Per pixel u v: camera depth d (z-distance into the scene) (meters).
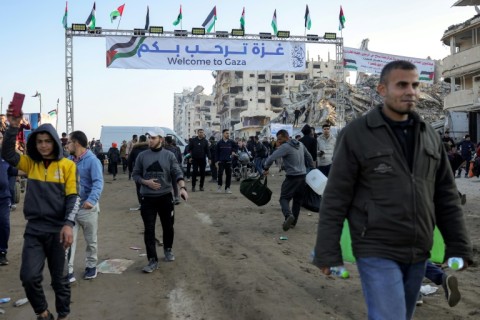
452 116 29.94
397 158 2.62
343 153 2.74
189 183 19.05
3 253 6.64
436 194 2.87
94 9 20.78
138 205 13.24
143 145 12.62
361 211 2.69
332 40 23.05
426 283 5.51
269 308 4.79
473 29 33.72
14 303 5.05
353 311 4.70
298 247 7.63
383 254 2.60
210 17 21.44
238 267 6.39
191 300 5.14
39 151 4.01
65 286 4.14
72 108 21.36
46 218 4.00
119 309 4.88
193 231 9.10
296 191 8.80
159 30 20.92
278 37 22.06
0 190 6.47
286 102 93.12
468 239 2.80
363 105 69.88
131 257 7.09
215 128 146.75
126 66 20.94
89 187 5.72
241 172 20.53
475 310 4.61
